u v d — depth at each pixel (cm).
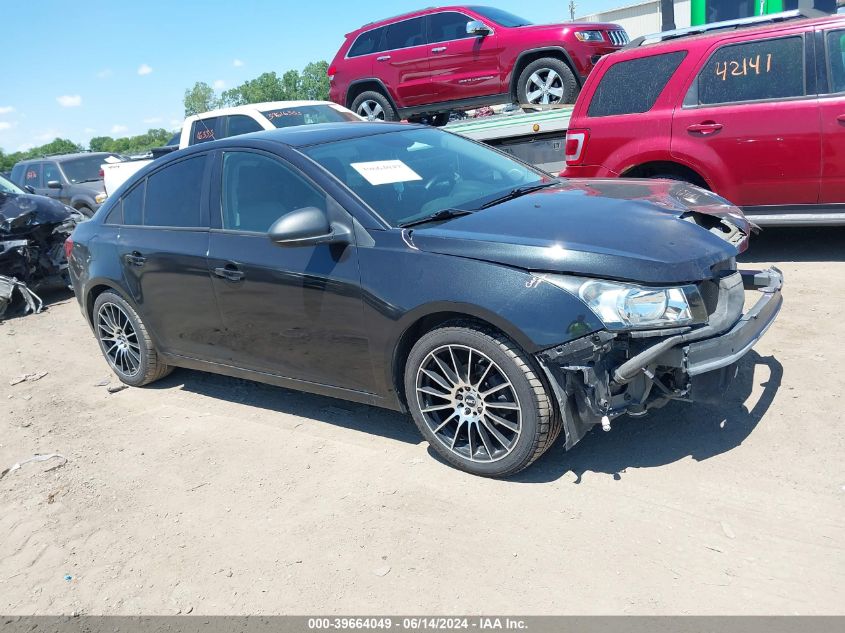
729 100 617
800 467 335
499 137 869
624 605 268
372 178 410
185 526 359
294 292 404
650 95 654
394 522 337
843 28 571
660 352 315
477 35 988
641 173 676
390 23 1077
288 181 420
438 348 357
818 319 497
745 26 645
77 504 393
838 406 380
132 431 479
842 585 265
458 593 287
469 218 380
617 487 339
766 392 405
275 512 360
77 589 324
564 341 319
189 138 1057
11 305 880
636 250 328
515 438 345
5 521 386
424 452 398
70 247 568
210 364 488
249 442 439
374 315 372
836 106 572
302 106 1034
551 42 930
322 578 307
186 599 307
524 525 321
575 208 383
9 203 891
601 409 323
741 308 354
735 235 375
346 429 438
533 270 331
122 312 539
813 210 605
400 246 366
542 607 273
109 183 1320
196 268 455
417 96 1070
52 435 489
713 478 336
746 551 288
